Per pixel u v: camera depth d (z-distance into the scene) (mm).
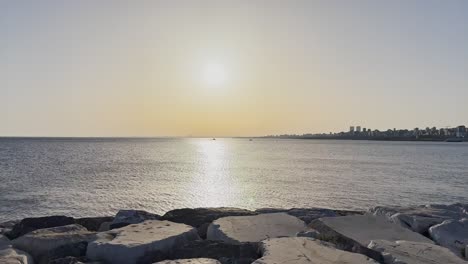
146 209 26469
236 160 81125
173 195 32500
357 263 4902
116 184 38812
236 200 30531
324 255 5152
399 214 7523
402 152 124625
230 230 6430
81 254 5477
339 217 7363
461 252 5879
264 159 85188
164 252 5469
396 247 5668
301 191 35125
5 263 4895
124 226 6859
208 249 5484
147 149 142000
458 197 32375
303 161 77812
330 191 35156
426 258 5277
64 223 7035
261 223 6871
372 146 194625
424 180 44156
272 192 34594
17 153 96438
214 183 40562
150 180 42562
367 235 6410
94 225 7324
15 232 6629
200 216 7590
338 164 69312
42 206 27000
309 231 6434
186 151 129375
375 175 49531
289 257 5027
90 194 32312
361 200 30547
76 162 68812
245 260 5207
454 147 183875
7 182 39750
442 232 6441
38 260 5602
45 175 46594
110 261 5195
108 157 86188
